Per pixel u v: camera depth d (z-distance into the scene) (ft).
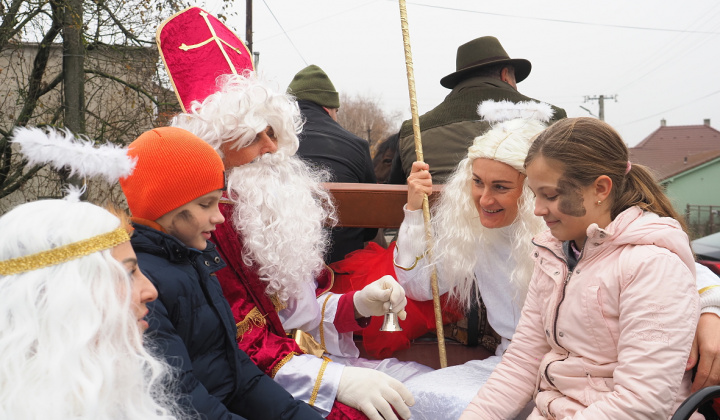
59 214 3.53
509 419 6.11
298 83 11.38
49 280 3.35
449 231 7.66
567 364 5.50
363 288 7.38
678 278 5.00
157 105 37.06
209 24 7.70
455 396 6.62
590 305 5.33
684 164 135.54
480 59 11.12
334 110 11.67
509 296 7.60
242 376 5.61
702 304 5.73
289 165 7.14
